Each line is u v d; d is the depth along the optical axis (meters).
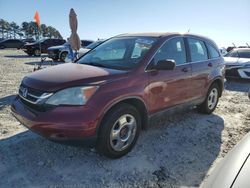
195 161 3.73
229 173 1.94
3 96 6.96
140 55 4.08
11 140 4.20
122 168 3.49
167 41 4.45
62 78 3.42
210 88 5.61
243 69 9.66
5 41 37.16
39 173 3.33
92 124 3.21
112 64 4.09
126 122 3.67
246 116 5.85
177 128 4.93
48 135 3.21
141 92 3.77
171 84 4.34
